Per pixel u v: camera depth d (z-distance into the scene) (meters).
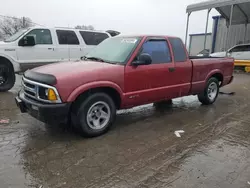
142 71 4.25
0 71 7.20
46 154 3.23
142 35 4.51
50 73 3.50
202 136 3.99
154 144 3.63
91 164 3.00
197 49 27.23
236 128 4.41
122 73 3.97
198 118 4.98
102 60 4.30
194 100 6.66
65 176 2.73
